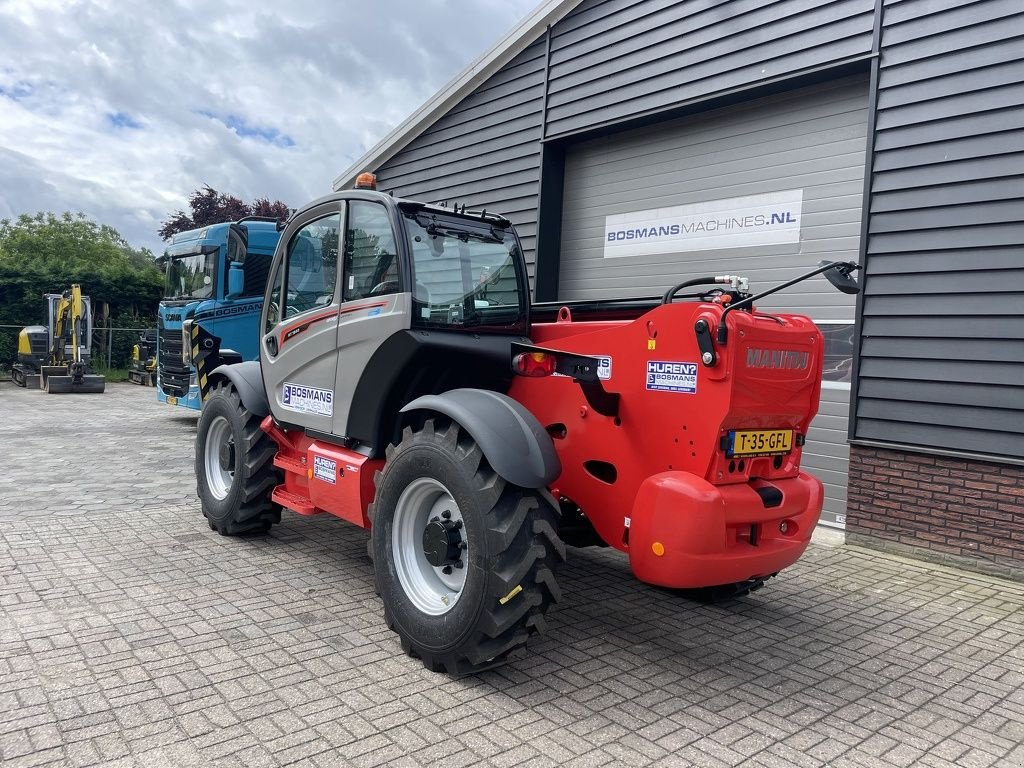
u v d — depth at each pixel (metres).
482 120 9.61
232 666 3.36
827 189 6.45
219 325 10.06
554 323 4.29
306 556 5.04
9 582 4.37
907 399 5.55
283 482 5.24
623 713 3.08
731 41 6.80
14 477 7.43
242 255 6.05
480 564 3.15
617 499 3.57
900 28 5.62
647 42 7.54
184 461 8.47
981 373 5.19
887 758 2.82
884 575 5.16
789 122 6.71
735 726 3.01
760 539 3.45
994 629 4.21
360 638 3.72
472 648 3.19
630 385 3.49
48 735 2.73
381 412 3.96
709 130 7.34
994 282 5.13
